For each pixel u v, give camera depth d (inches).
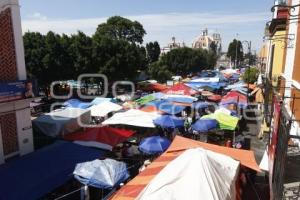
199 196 252.5
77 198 455.2
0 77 478.9
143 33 2915.8
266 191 491.5
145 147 542.6
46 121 628.4
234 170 325.1
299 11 384.2
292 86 394.9
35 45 1380.4
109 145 553.0
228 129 690.8
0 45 475.8
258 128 925.8
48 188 395.5
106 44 1569.9
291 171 268.4
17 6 500.7
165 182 266.7
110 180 384.8
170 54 2883.9
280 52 689.6
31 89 527.5
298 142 318.0
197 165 285.9
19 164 443.8
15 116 510.9
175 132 718.5
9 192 367.2
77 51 1489.9
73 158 478.3
